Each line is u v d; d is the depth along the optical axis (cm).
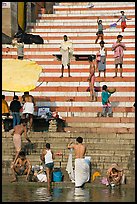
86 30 2820
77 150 1667
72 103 2278
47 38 2798
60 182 1661
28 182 1673
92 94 2264
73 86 2364
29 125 1980
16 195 1488
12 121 2005
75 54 2545
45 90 2353
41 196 1478
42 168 1706
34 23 2909
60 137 1897
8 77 2012
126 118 2102
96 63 2405
